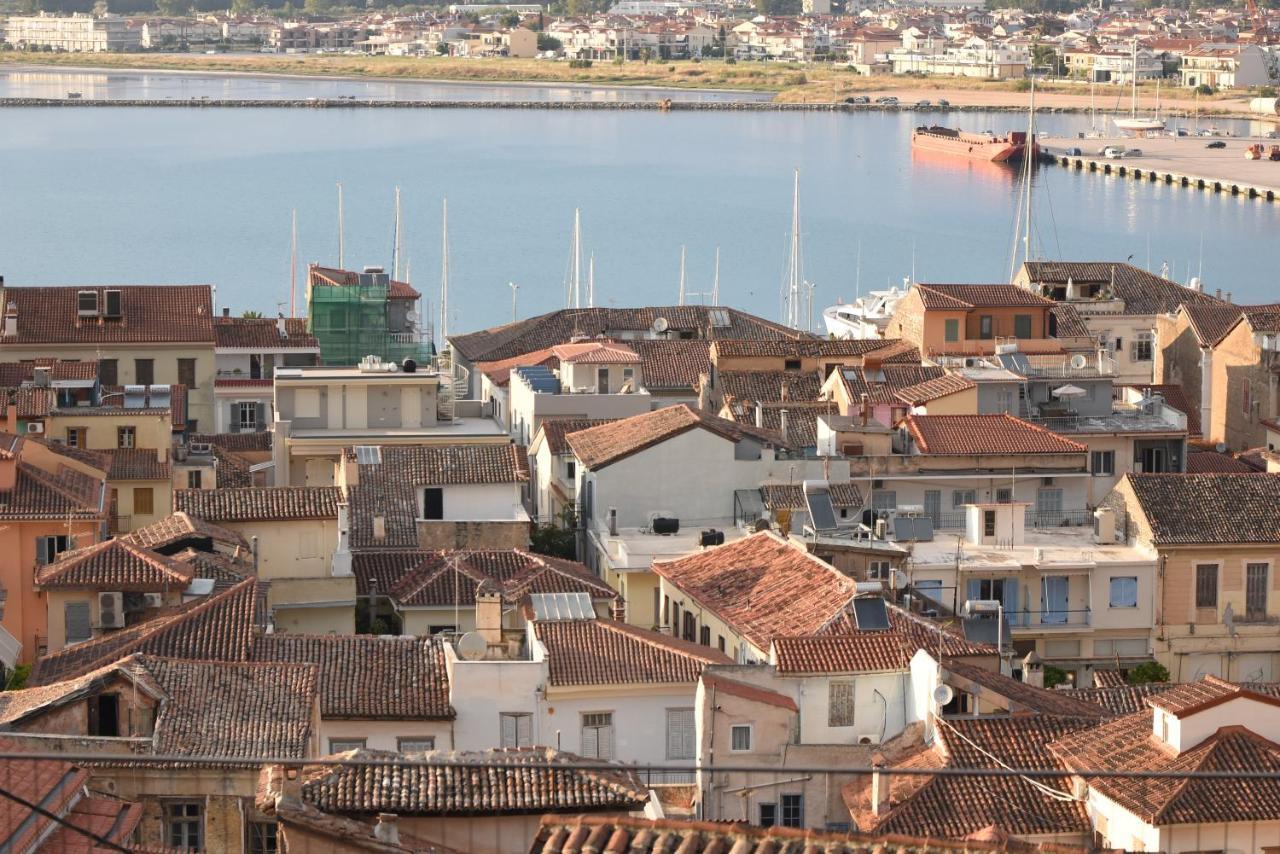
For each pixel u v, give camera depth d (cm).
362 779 14050
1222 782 16200
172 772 16400
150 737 16725
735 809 19500
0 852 11488
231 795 16488
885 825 17200
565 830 10656
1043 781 17488
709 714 19688
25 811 12069
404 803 13862
